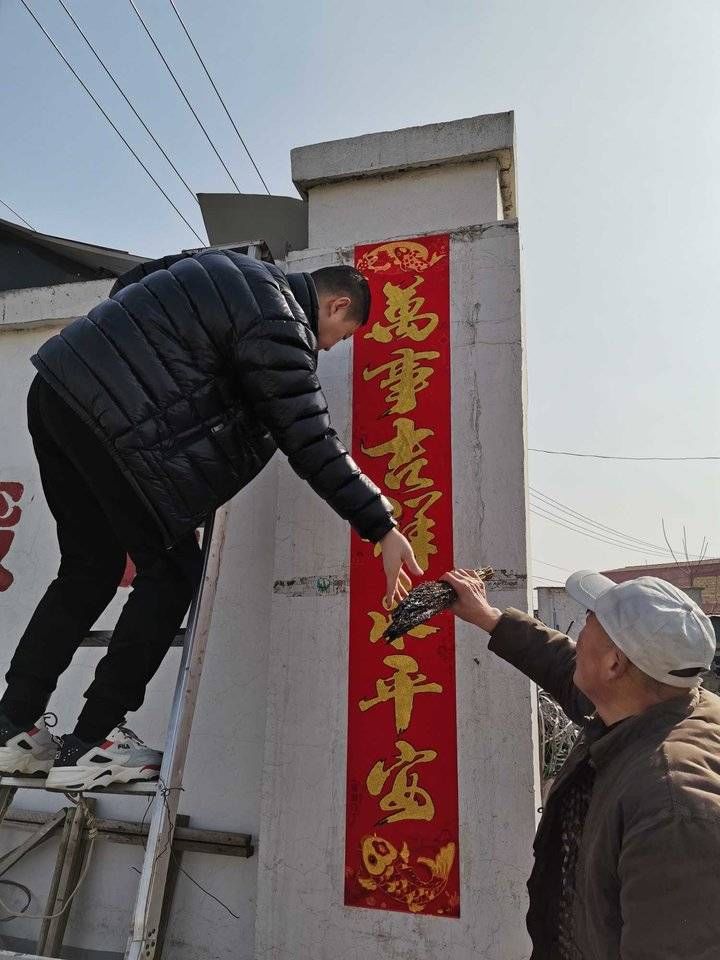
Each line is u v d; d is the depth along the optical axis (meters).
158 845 1.76
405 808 2.15
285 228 4.29
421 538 2.33
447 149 2.76
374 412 2.49
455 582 2.03
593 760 1.42
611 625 1.43
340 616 2.35
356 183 2.88
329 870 2.15
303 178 2.89
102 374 1.81
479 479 2.33
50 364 1.86
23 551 3.03
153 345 1.85
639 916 1.11
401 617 1.85
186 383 1.85
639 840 1.15
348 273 2.30
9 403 3.21
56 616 2.06
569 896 1.50
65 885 2.41
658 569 27.92
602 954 1.25
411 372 2.49
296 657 2.35
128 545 2.03
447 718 2.18
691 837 1.12
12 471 3.13
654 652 1.37
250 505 2.80
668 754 1.25
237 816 2.51
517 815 2.06
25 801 2.74
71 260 5.55
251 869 2.44
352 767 2.22
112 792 1.87
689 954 1.06
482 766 2.12
